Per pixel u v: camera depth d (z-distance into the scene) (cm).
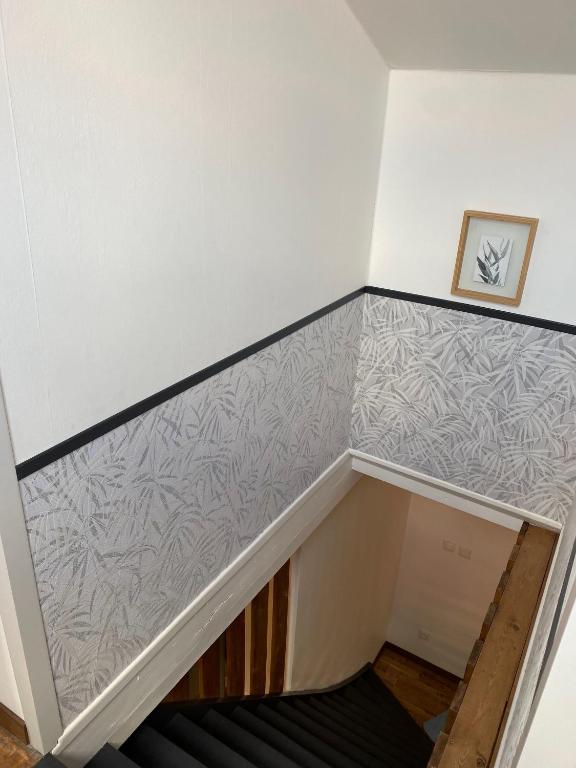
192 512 181
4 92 96
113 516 148
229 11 138
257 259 177
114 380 136
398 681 496
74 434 129
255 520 223
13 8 94
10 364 111
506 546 427
